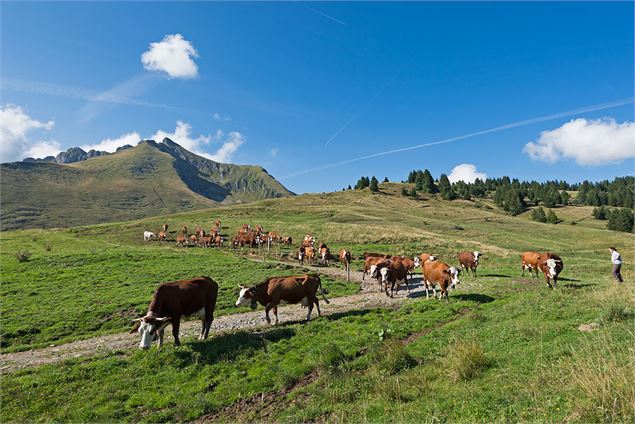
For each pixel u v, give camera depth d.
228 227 66.31
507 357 9.49
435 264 19.94
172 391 10.77
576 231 85.00
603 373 6.69
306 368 11.48
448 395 7.96
